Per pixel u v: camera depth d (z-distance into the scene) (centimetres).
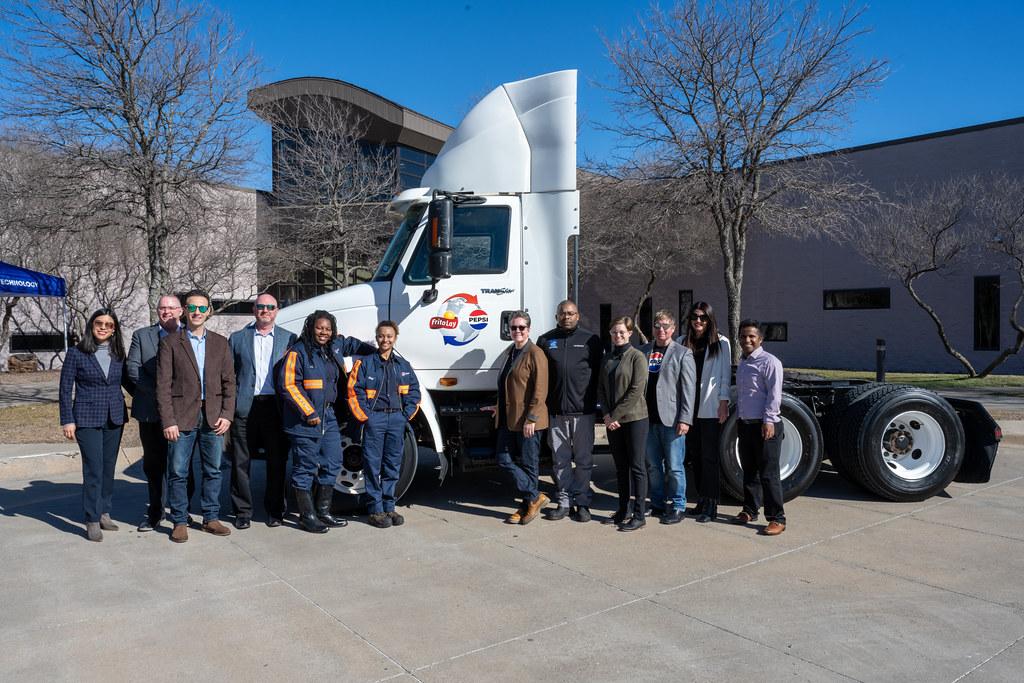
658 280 2661
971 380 1738
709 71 1622
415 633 397
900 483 660
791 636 386
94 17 1166
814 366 2317
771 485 573
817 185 1855
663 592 453
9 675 353
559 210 658
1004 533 571
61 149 1225
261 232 2128
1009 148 1894
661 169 1769
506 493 734
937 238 1742
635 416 586
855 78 1612
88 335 574
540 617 416
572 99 659
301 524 609
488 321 651
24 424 1132
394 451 610
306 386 582
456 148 675
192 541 576
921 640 379
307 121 2269
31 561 529
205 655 373
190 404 570
